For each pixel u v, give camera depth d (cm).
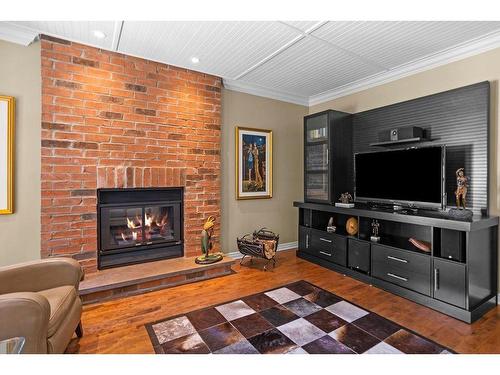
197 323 199
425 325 197
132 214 290
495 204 236
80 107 247
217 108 329
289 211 413
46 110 233
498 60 234
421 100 285
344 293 253
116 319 204
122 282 239
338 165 346
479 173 242
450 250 217
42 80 231
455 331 189
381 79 326
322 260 329
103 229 268
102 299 235
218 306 226
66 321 152
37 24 216
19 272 163
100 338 180
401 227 305
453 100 259
